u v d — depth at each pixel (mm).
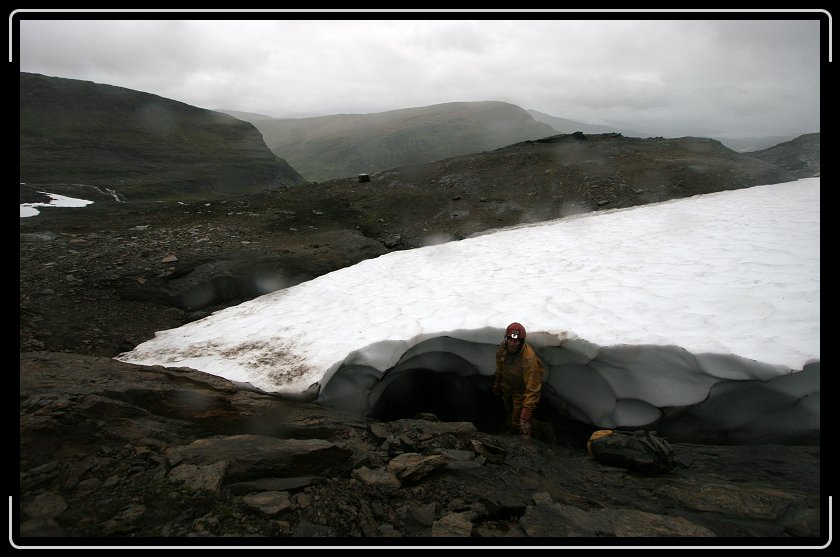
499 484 3783
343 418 5172
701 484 3738
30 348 7168
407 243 14086
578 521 3271
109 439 3689
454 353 6004
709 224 9438
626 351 4887
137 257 10570
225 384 5227
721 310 5270
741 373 4281
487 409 6367
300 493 3436
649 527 3203
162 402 4375
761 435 4477
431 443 4379
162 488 3230
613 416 5180
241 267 10516
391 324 6660
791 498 3416
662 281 6566
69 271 9664
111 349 7746
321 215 15977
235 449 3693
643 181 16516
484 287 7770
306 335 7129
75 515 2947
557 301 6445
